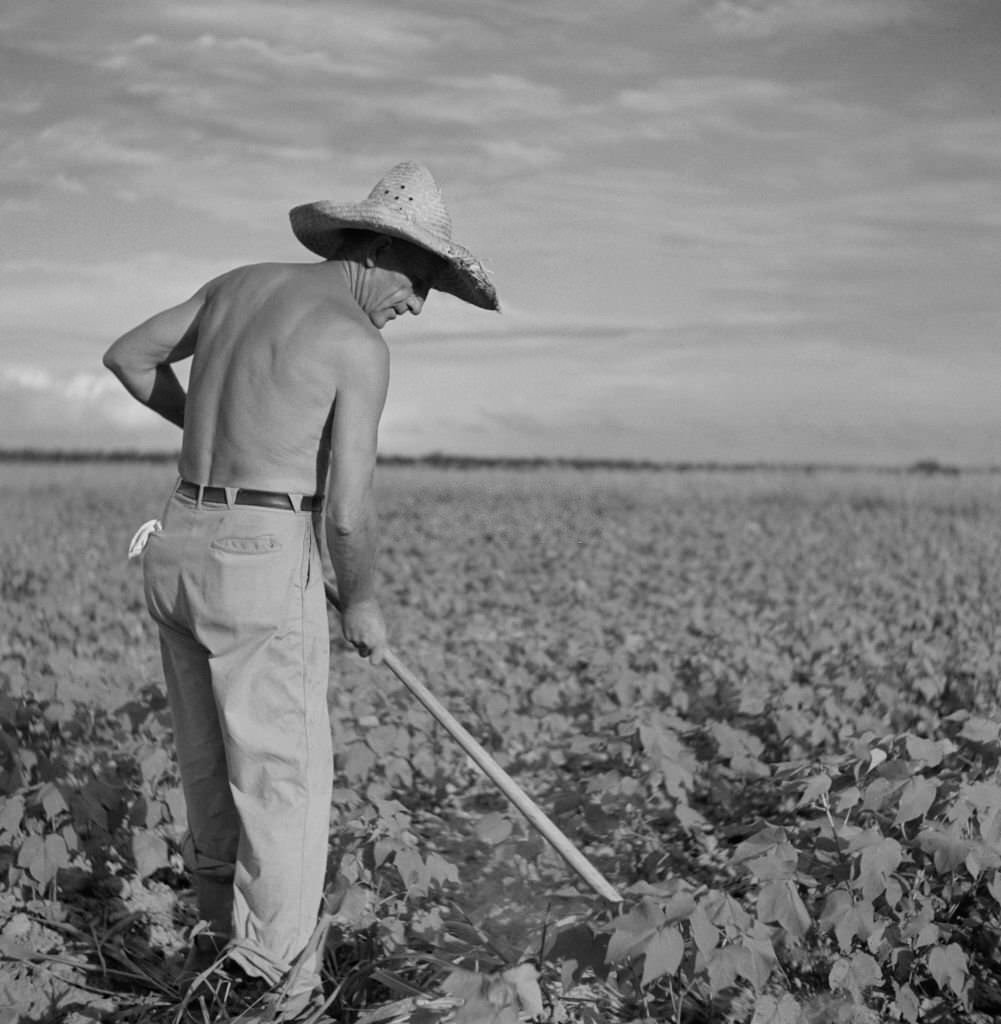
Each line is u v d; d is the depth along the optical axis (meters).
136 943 4.02
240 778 3.50
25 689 5.55
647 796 4.95
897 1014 3.65
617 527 18.20
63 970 3.78
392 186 3.68
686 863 4.75
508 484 24.78
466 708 6.41
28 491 22.19
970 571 13.19
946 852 3.60
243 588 3.45
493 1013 2.88
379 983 3.71
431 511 20.61
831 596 10.99
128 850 4.46
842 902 3.57
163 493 23.19
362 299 3.72
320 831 3.57
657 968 3.15
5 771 4.57
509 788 3.51
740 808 5.21
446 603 10.48
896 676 6.84
